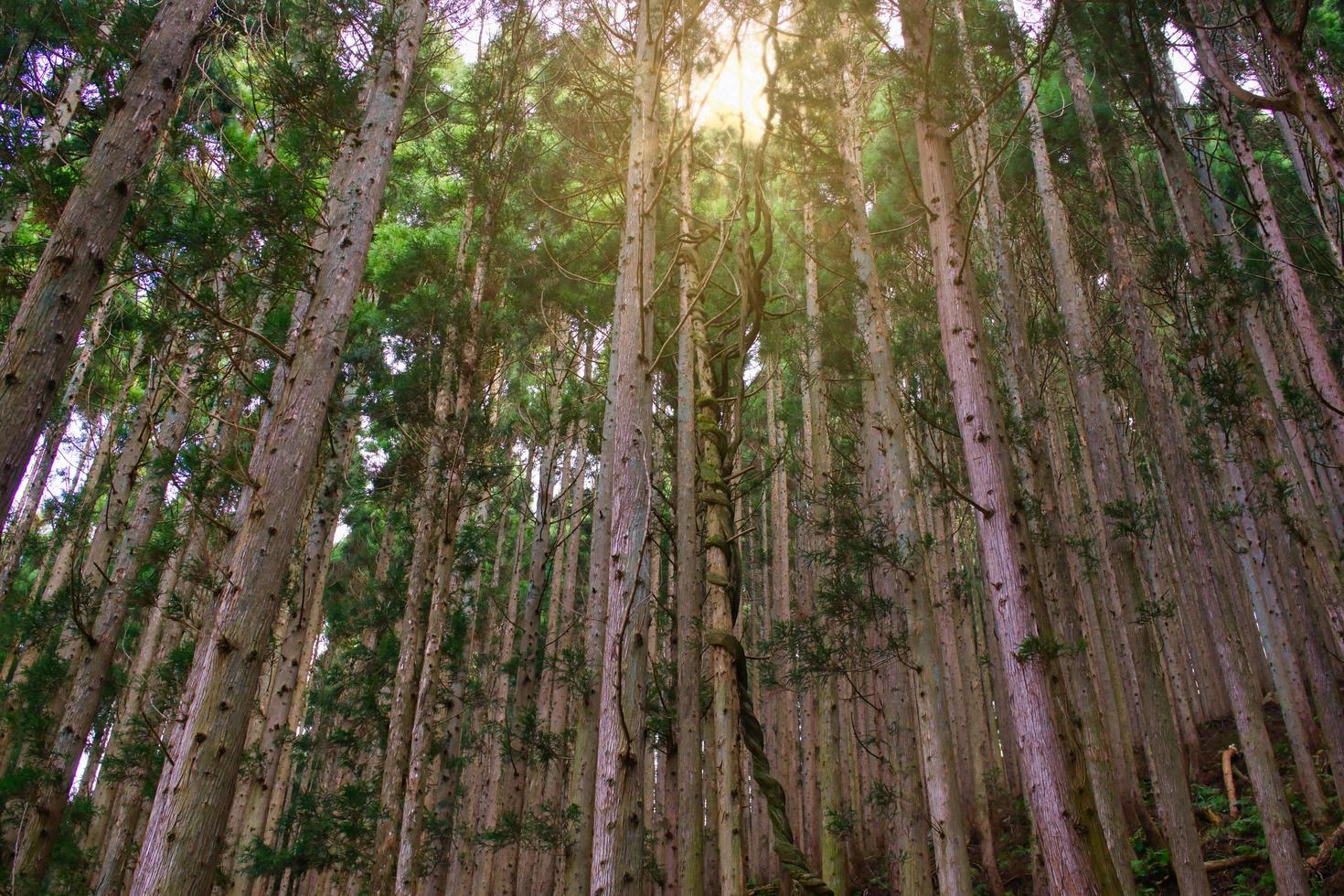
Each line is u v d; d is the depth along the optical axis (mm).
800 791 17594
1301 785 11344
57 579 13867
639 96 7363
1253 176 10352
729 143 11914
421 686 9469
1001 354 12914
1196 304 9336
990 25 10258
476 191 12039
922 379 12750
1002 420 6168
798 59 9180
